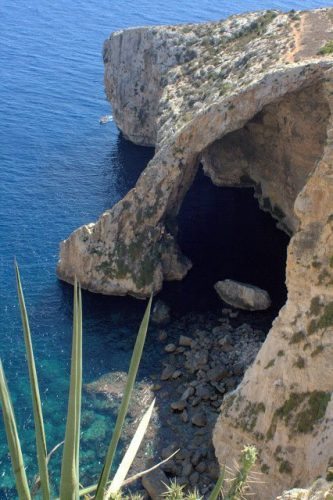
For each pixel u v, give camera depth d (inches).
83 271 2308.1
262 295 2199.8
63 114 4126.5
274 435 1368.1
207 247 2600.9
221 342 2001.7
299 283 1450.5
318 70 2058.3
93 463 1566.2
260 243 2642.7
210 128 2273.6
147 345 2017.7
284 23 2918.3
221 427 1493.6
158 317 2145.7
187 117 2566.4
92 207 2950.3
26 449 1590.8
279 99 2194.9
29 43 5669.3
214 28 3368.6
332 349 1338.6
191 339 2021.4
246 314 2178.9
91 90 4606.3
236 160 3004.4
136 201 2317.9
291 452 1328.7
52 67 5039.4
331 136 1528.1
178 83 3137.3
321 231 1451.8
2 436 1625.2
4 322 2094.0
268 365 1441.9
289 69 2117.4
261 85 2172.7
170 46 3405.5
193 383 1815.9
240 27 3218.5
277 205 2792.8
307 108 2193.7
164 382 1849.2
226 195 3051.2
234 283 2241.6
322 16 2844.5
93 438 1643.7
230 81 2561.5
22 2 7278.5
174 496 476.1
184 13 7313.0
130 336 2074.3
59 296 2262.6
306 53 2386.8
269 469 1355.8
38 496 1400.1
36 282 2333.9
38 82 4655.5
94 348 2007.9
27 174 3238.2
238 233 2714.1
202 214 2869.1
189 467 1518.2
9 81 4608.8
